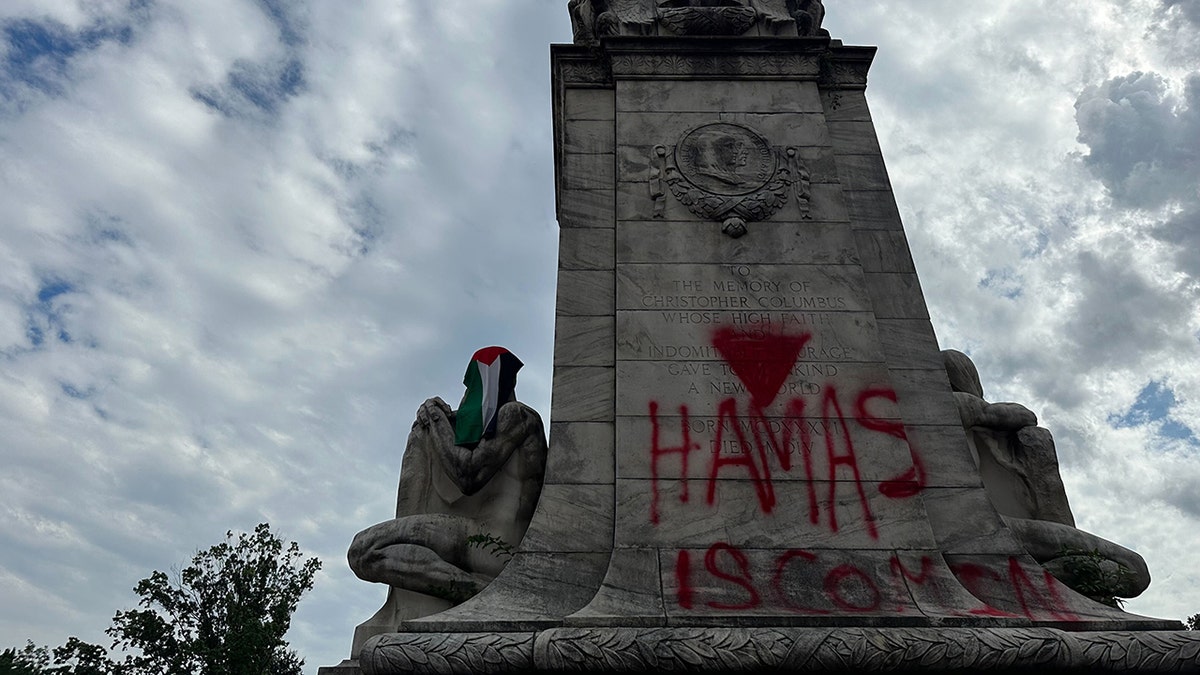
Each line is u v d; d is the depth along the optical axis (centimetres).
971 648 549
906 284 816
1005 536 675
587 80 929
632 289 764
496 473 765
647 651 545
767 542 646
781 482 673
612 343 754
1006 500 782
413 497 775
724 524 654
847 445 692
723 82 904
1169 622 597
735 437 693
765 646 547
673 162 840
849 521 657
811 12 984
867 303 765
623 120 872
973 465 714
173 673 2266
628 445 687
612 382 734
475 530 739
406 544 718
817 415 705
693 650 545
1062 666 551
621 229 799
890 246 839
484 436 761
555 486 686
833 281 776
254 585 2439
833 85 939
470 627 578
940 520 685
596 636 553
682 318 749
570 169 864
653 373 720
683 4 991
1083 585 697
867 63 955
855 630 559
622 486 669
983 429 802
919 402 750
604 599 609
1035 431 804
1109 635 571
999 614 596
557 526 667
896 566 636
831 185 834
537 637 556
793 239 798
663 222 804
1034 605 633
